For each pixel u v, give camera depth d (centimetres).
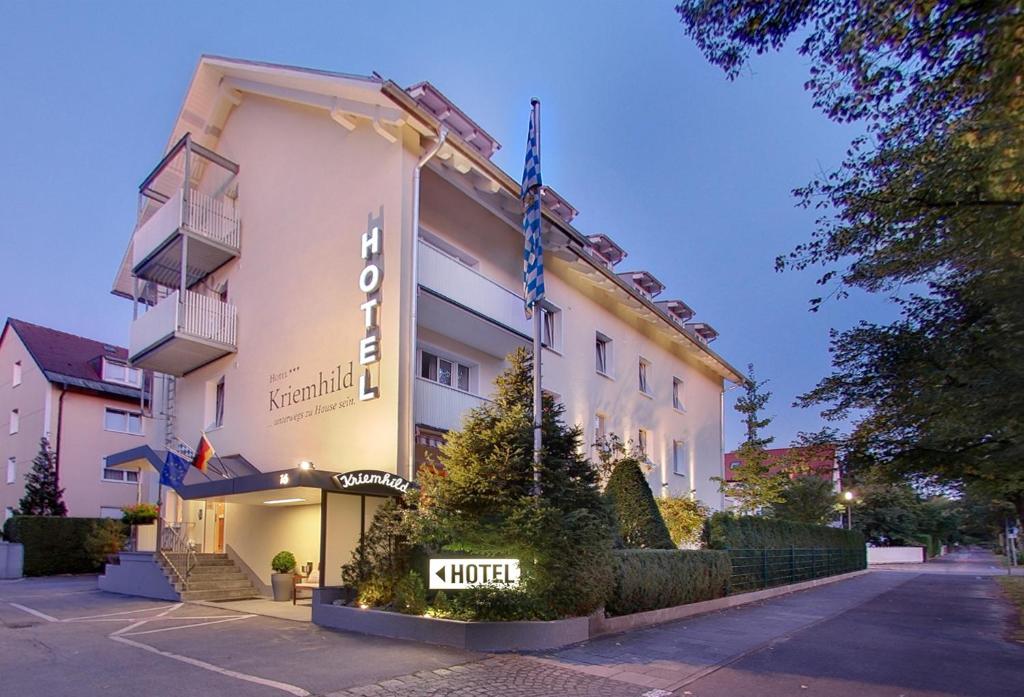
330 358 1418
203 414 1789
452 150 1378
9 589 1741
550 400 1159
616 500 1537
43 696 686
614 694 748
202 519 1783
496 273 1688
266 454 1535
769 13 645
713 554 1556
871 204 916
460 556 1011
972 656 1011
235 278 1769
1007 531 4594
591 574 1051
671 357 2578
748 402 2556
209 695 692
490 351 1689
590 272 1977
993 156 638
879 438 1414
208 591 1469
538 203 1158
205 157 1781
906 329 1234
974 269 1009
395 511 1105
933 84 654
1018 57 544
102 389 2866
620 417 2155
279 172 1678
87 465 2805
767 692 776
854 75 666
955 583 2556
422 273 1362
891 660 972
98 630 1069
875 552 4631
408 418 1272
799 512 3069
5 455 2977
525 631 940
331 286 1452
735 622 1318
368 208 1405
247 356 1662
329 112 1525
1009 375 974
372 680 759
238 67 1694
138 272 1923
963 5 569
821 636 1179
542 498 1015
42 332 3102
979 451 1279
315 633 1038
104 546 2261
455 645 932
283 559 1437
